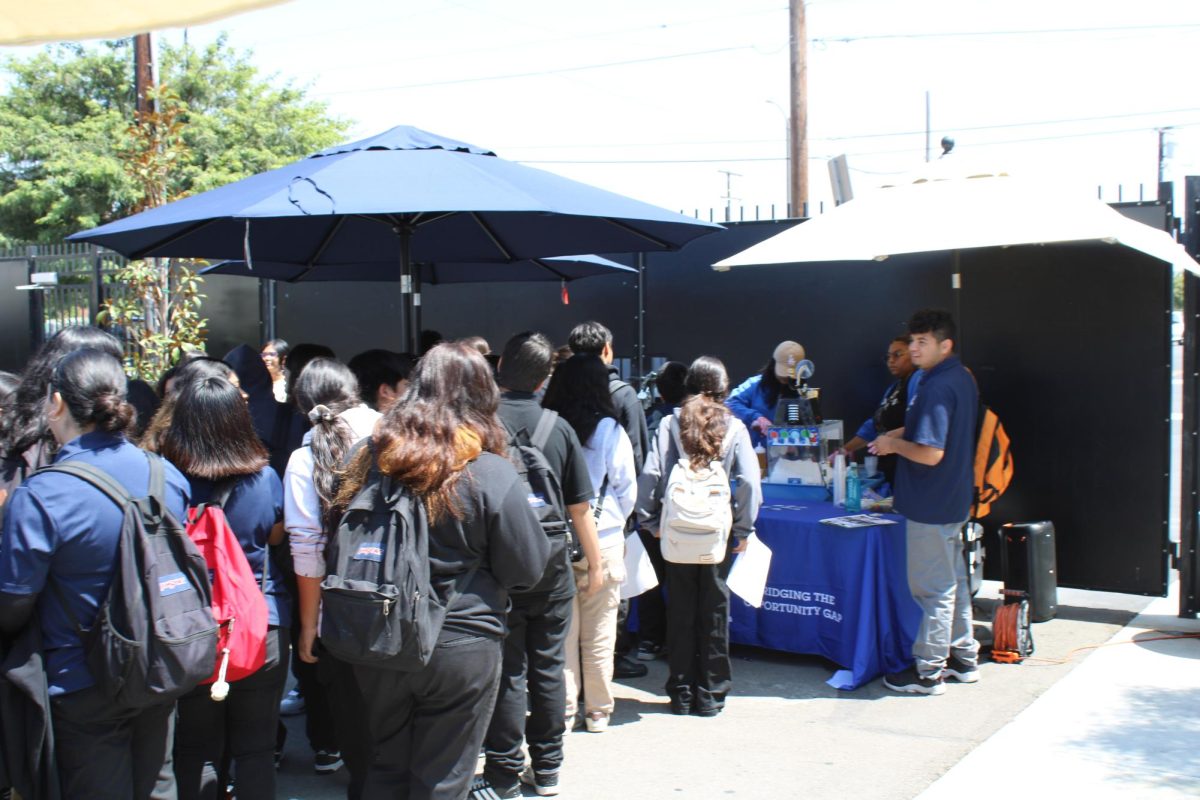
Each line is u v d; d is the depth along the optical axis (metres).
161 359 8.51
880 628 5.23
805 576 5.40
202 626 2.82
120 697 2.73
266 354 6.54
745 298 7.23
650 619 5.78
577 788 4.09
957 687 5.13
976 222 4.79
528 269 7.10
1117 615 6.31
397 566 2.80
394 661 2.81
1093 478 6.17
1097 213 4.80
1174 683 5.05
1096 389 6.14
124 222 4.38
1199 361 5.88
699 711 4.86
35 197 23.77
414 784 3.02
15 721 2.75
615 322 7.71
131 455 2.90
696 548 4.62
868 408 6.85
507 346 3.99
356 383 3.83
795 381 6.14
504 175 4.37
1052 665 5.40
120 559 2.73
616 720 4.83
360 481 2.99
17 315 9.93
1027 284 6.29
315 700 4.25
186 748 3.40
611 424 4.43
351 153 4.48
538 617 3.95
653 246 5.55
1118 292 6.05
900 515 5.39
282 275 7.02
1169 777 4.01
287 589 3.81
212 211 4.00
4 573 2.66
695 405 4.73
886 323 6.77
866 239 4.91
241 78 28.00
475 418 3.06
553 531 3.84
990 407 6.43
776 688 5.21
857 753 4.38
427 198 3.79
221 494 3.33
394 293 8.49
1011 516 6.41
